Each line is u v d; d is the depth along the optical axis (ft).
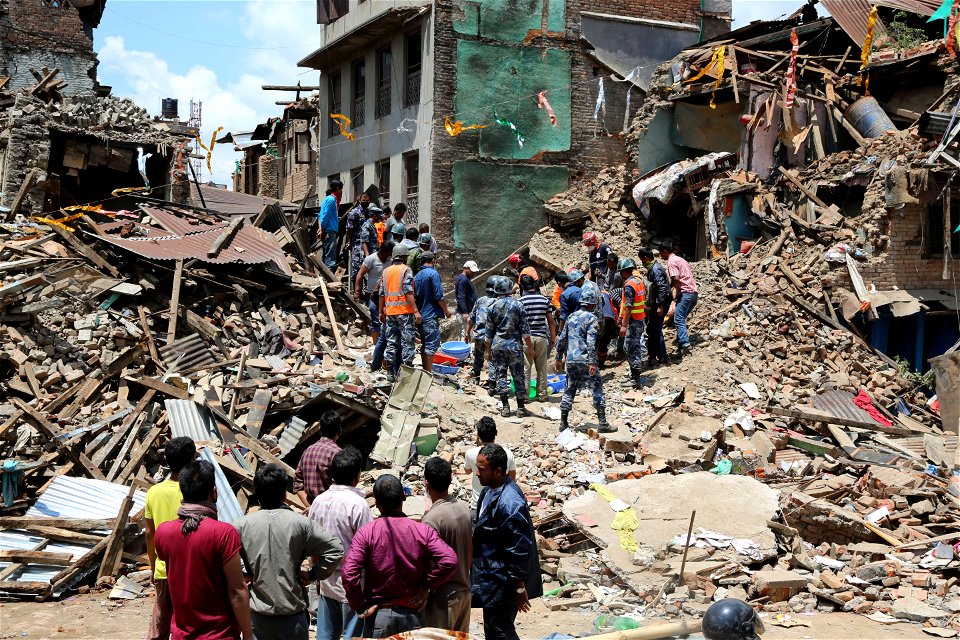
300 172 115.75
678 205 72.84
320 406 41.24
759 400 47.11
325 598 20.97
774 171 66.18
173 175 78.38
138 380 40.14
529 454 40.01
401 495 18.85
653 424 41.47
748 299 55.42
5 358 40.19
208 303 49.55
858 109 66.74
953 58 62.85
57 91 75.20
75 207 54.75
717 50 70.85
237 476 35.65
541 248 74.28
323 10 90.63
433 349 46.68
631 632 15.24
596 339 42.14
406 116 79.41
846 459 40.42
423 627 18.66
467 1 75.92
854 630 26.50
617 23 81.56
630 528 32.60
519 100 77.92
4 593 29.04
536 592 20.40
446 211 75.46
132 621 26.89
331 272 60.08
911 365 59.06
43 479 35.37
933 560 31.09
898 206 56.13
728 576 30.01
